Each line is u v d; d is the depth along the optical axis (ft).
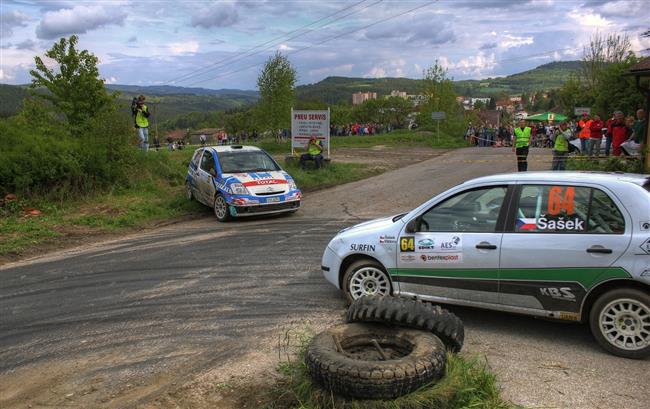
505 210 16.58
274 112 120.67
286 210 40.65
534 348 15.76
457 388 11.83
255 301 20.92
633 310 14.71
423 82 156.76
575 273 15.30
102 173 49.32
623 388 13.24
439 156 92.43
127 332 18.25
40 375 15.25
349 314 13.91
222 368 15.05
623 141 49.98
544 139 119.14
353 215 40.24
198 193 45.21
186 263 27.66
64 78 64.03
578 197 15.65
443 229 17.57
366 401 11.46
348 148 116.26
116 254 30.76
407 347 13.06
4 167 43.83
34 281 25.68
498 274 16.46
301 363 13.38
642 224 14.62
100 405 13.33
